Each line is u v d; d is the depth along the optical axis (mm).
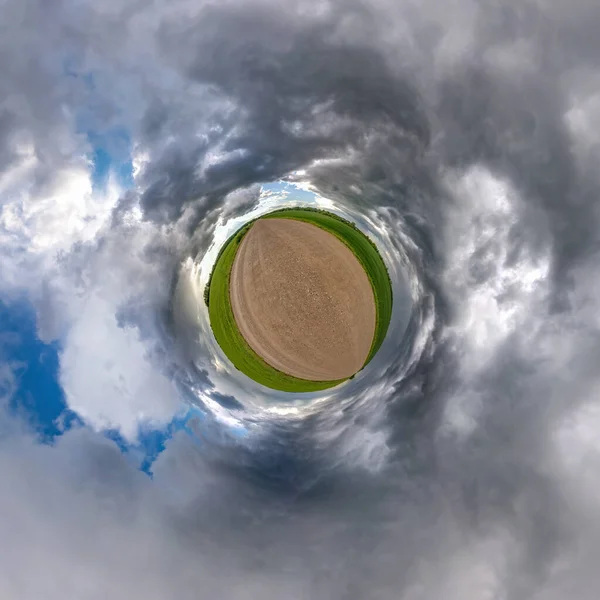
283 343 7438
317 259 7473
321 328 7402
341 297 7406
